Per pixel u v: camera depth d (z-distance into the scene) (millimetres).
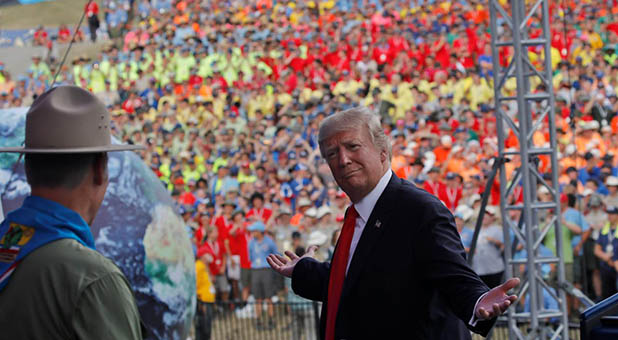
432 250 2559
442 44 17062
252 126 15641
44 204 1923
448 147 12742
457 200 11578
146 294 4332
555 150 6566
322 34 18141
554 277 9523
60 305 1790
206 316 8609
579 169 11656
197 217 11195
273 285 10742
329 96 16109
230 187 13586
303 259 3115
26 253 1854
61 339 1784
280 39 18297
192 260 4770
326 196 12320
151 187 4574
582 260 9922
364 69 17000
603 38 16422
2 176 4066
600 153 12219
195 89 17484
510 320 6672
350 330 2676
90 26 21781
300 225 11367
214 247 10961
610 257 9836
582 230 10023
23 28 21984
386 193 2732
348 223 2812
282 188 13078
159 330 4418
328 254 10008
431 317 2613
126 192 4379
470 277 2488
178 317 4535
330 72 17594
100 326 1777
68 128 1927
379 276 2631
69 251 1856
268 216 11656
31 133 1942
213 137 15141
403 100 15406
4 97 19172
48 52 21344
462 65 16469
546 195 10352
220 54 18141
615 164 12492
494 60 6766
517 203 11062
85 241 1947
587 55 16188
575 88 14695
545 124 13375
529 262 6504
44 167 1931
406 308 2602
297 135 14383
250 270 10781
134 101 17750
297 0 19969
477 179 11477
